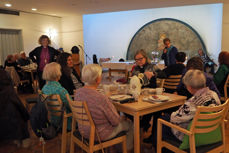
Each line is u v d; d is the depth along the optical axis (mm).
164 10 8164
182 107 1581
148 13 8492
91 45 9914
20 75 5734
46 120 1913
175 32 7984
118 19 9164
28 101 2906
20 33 8008
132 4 6520
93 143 1677
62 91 2109
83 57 9367
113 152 2250
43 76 2156
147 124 2615
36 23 8500
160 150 1771
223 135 1657
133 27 8898
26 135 2129
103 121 1708
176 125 1617
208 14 7418
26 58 6141
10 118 2014
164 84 3059
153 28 8375
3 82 2041
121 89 2344
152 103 1966
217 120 1539
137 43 8758
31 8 7277
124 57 9242
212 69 6500
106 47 9594
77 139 1865
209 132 1551
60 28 9625
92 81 1705
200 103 1523
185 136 1533
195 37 7645
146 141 2447
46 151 2396
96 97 1646
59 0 6039
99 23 9594
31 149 2457
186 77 1618
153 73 2682
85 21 9883
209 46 7527
